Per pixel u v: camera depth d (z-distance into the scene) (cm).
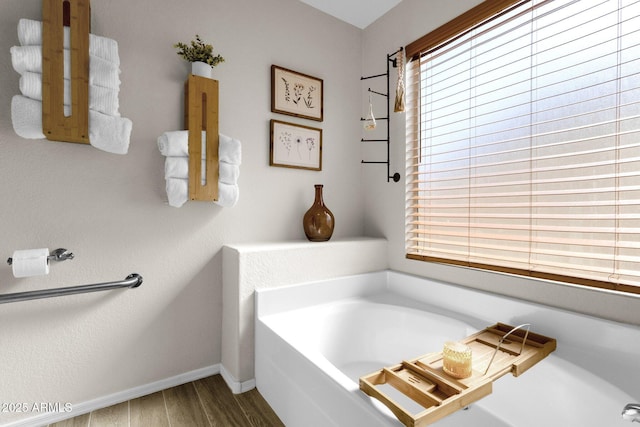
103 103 125
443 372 98
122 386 147
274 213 190
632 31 109
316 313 161
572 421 101
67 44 120
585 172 126
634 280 113
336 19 220
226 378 164
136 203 149
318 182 210
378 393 85
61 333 134
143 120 150
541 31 140
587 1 126
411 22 195
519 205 142
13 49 110
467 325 146
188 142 149
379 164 218
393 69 206
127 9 146
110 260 143
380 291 201
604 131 120
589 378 101
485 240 163
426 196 192
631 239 115
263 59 186
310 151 204
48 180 130
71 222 135
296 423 121
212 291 170
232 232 175
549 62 134
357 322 171
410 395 90
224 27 173
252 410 141
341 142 221
